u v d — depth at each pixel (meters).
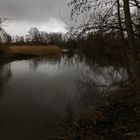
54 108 12.76
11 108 12.99
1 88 18.41
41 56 50.00
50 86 18.95
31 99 14.90
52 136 8.63
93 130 7.20
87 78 17.47
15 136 9.27
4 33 41.12
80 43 8.74
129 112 7.39
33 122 10.68
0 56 41.66
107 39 8.73
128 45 8.73
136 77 8.42
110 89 10.65
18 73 26.73
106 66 12.54
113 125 7.03
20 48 53.62
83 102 12.72
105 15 8.73
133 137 5.93
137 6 8.58
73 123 8.73
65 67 29.22
